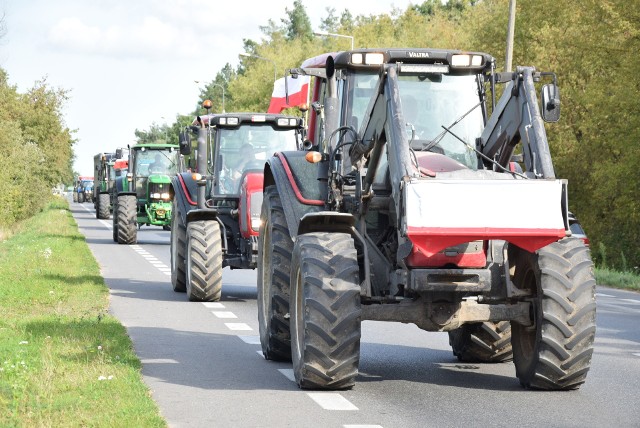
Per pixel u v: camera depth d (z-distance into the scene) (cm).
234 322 3419
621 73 9231
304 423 1847
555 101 2216
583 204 10619
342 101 2589
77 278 4784
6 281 4406
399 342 3027
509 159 2319
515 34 11869
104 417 1772
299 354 2211
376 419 1888
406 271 2152
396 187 2089
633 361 2700
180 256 4416
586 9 9844
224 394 2130
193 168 4709
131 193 8450
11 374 2105
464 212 2019
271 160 2677
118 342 2723
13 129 13088
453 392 2181
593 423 1867
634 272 7781
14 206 12438
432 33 19862
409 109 2503
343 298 2119
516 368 2256
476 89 2520
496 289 2214
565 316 2103
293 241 2514
